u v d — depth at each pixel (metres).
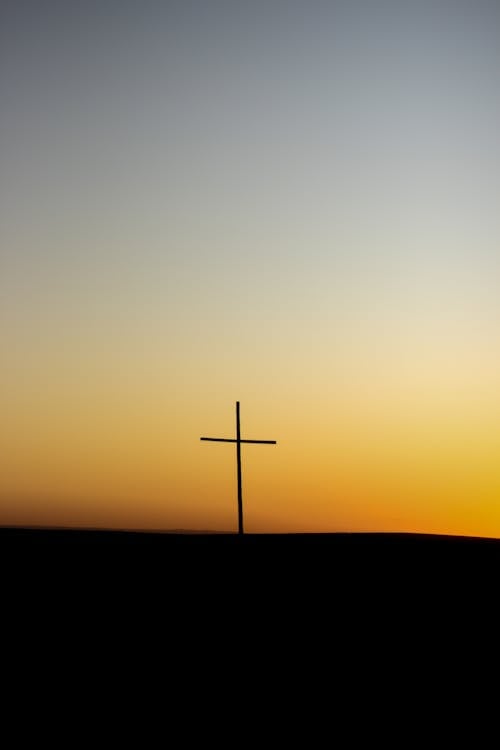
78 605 26.78
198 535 58.59
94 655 20.59
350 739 15.01
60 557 37.94
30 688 17.70
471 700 17.47
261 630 23.72
